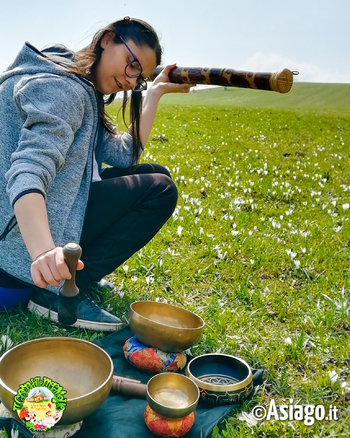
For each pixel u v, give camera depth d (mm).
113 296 3924
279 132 17016
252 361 3250
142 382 2941
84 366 2609
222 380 2943
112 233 3514
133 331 3041
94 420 2557
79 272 3488
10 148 2875
